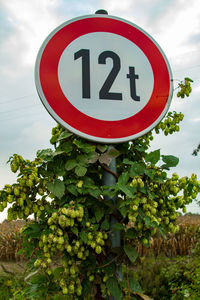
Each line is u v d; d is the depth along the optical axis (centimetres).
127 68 170
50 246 146
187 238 788
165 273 486
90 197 162
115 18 175
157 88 174
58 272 163
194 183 162
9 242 770
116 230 153
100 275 168
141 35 179
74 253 156
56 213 144
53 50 162
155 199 166
